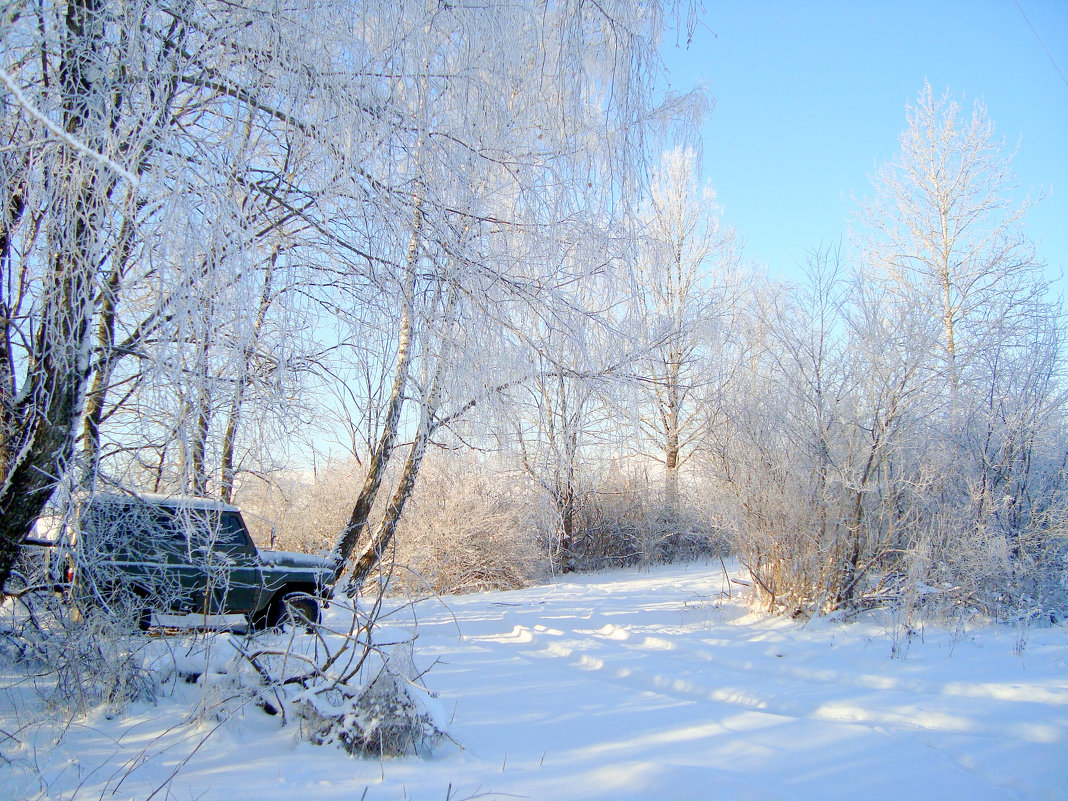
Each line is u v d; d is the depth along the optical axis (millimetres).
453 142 5129
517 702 5340
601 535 19938
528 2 5559
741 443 9172
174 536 5328
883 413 8391
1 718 4398
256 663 4957
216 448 4598
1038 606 8125
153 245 3795
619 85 6000
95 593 4777
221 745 4141
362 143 4633
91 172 3859
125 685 4723
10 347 4965
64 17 4102
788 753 4145
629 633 8227
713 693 5699
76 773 3643
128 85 4086
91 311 4039
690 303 10336
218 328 3852
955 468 9008
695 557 20500
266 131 4789
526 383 6387
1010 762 4031
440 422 6352
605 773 3762
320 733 4199
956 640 7160
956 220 16328
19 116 4039
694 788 3453
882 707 5129
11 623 4887
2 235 4621
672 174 21188
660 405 8609
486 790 3527
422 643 7906
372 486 11070
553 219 5938
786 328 9023
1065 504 8750
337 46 4656
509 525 14414
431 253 5113
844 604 8539
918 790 3633
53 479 4391
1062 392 9438
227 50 4504
